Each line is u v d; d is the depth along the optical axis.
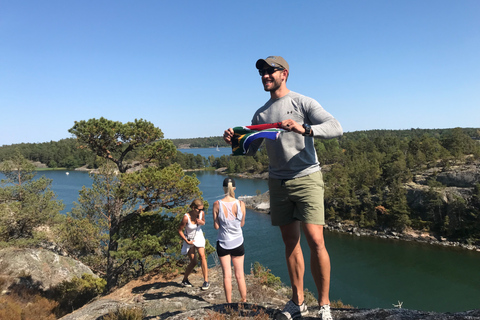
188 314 2.54
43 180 24.67
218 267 9.58
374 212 65.38
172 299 6.59
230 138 2.09
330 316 1.93
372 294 33.16
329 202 74.56
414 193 66.62
